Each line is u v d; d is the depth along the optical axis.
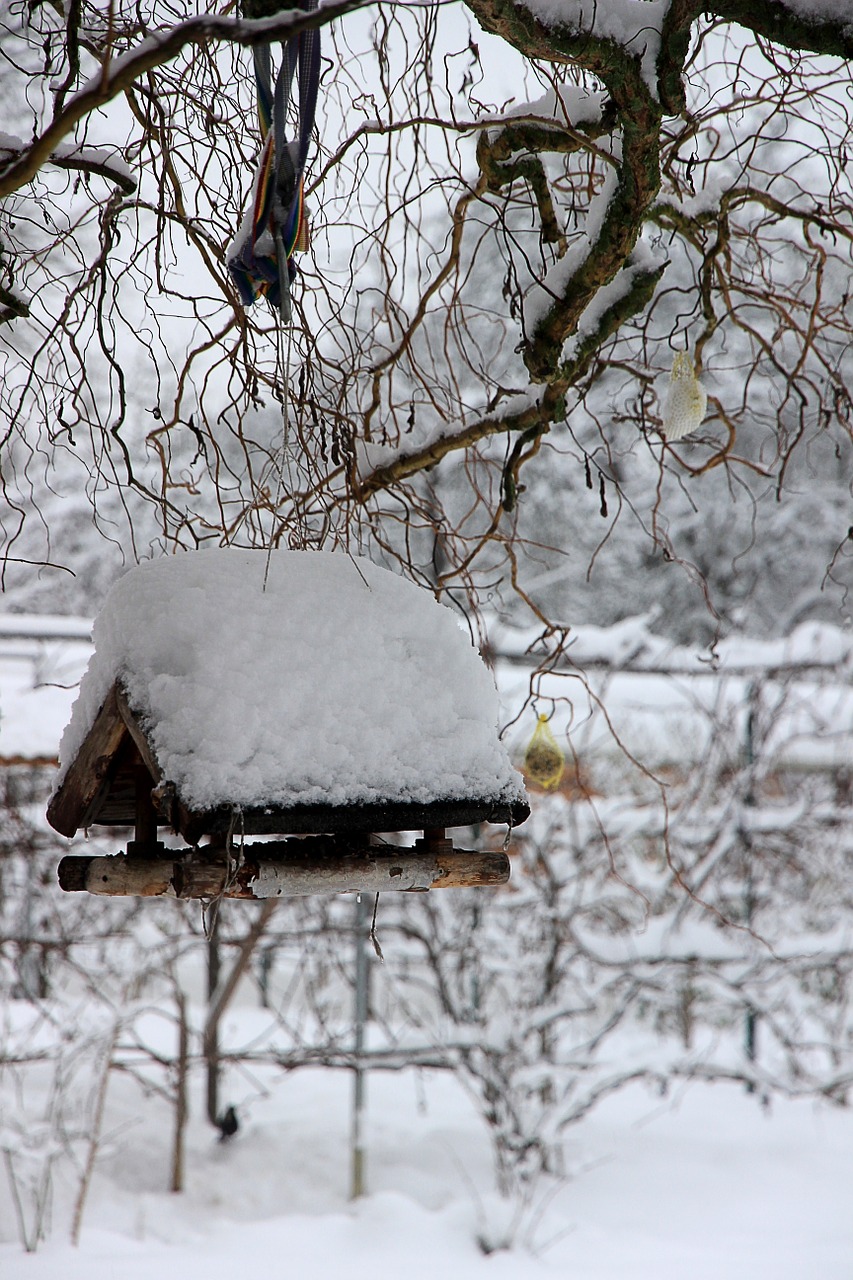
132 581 3.58
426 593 3.81
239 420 4.36
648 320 5.59
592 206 4.23
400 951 11.18
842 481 10.28
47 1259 8.68
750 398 10.95
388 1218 9.71
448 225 8.08
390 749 3.39
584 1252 9.28
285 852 3.48
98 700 3.55
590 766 11.91
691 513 17.08
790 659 11.47
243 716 3.23
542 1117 10.26
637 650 11.12
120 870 3.58
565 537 15.75
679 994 12.21
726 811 11.46
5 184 3.12
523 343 4.47
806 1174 10.86
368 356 5.20
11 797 10.69
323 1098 12.38
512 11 3.47
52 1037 11.37
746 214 7.97
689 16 3.64
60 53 4.40
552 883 10.75
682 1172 10.88
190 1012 13.70
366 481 5.04
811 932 12.54
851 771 12.28
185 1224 9.59
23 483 8.14
